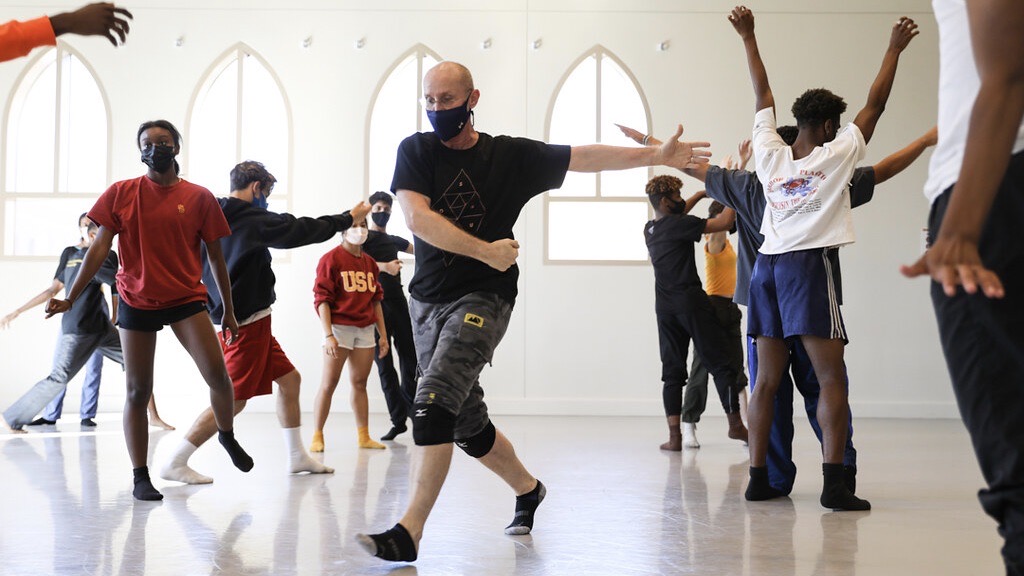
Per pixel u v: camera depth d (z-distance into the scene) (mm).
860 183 3570
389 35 8711
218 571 2619
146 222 3732
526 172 2826
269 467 4871
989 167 1184
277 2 8734
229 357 4395
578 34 8664
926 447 6051
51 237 8688
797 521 3400
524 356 8508
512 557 2799
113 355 6914
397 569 2648
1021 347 1336
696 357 5914
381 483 4312
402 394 6398
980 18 1216
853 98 8617
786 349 3797
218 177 8773
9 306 8531
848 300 8547
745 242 4137
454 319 2709
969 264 1158
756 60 3885
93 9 1966
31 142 8727
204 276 4379
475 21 8680
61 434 6531
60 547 2926
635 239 8617
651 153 2920
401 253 8648
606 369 8484
